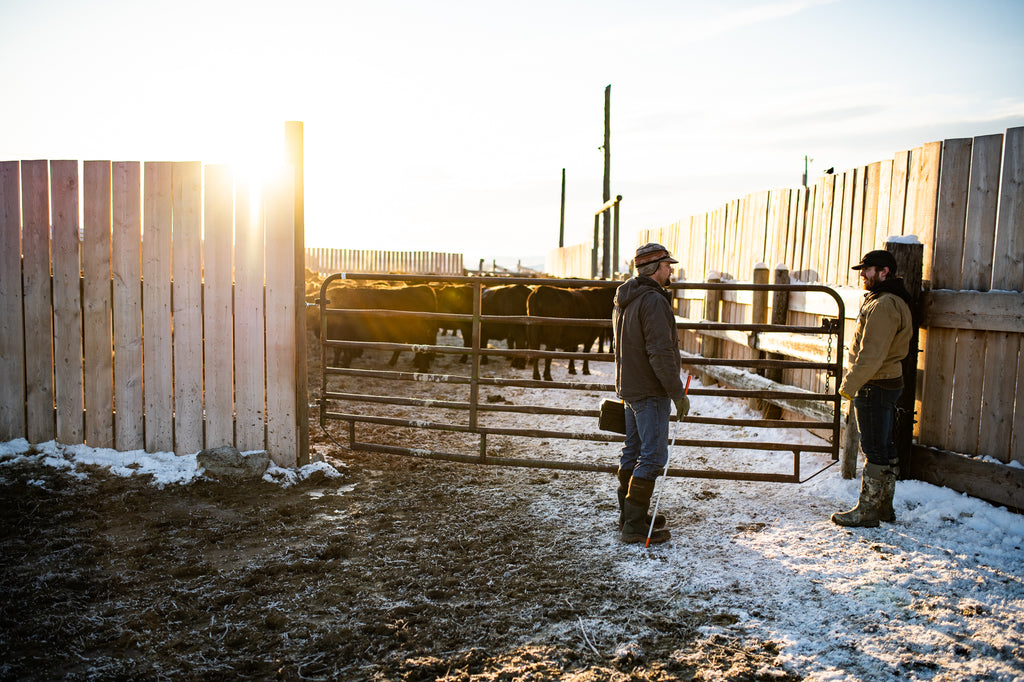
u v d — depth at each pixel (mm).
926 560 3748
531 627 3080
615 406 4348
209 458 5004
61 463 5000
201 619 3113
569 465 5129
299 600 3305
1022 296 4180
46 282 5191
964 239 4641
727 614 3191
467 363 12352
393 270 37500
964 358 4629
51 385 5281
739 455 6105
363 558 3807
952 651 2879
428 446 6367
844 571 3617
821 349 5621
